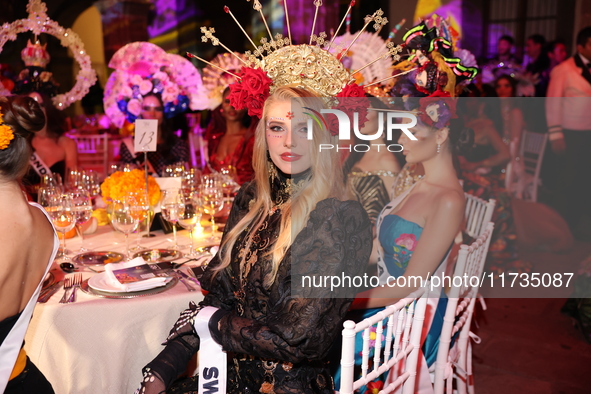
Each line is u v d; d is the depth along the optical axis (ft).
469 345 7.12
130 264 5.94
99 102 25.26
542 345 10.07
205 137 15.74
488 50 24.44
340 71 4.76
